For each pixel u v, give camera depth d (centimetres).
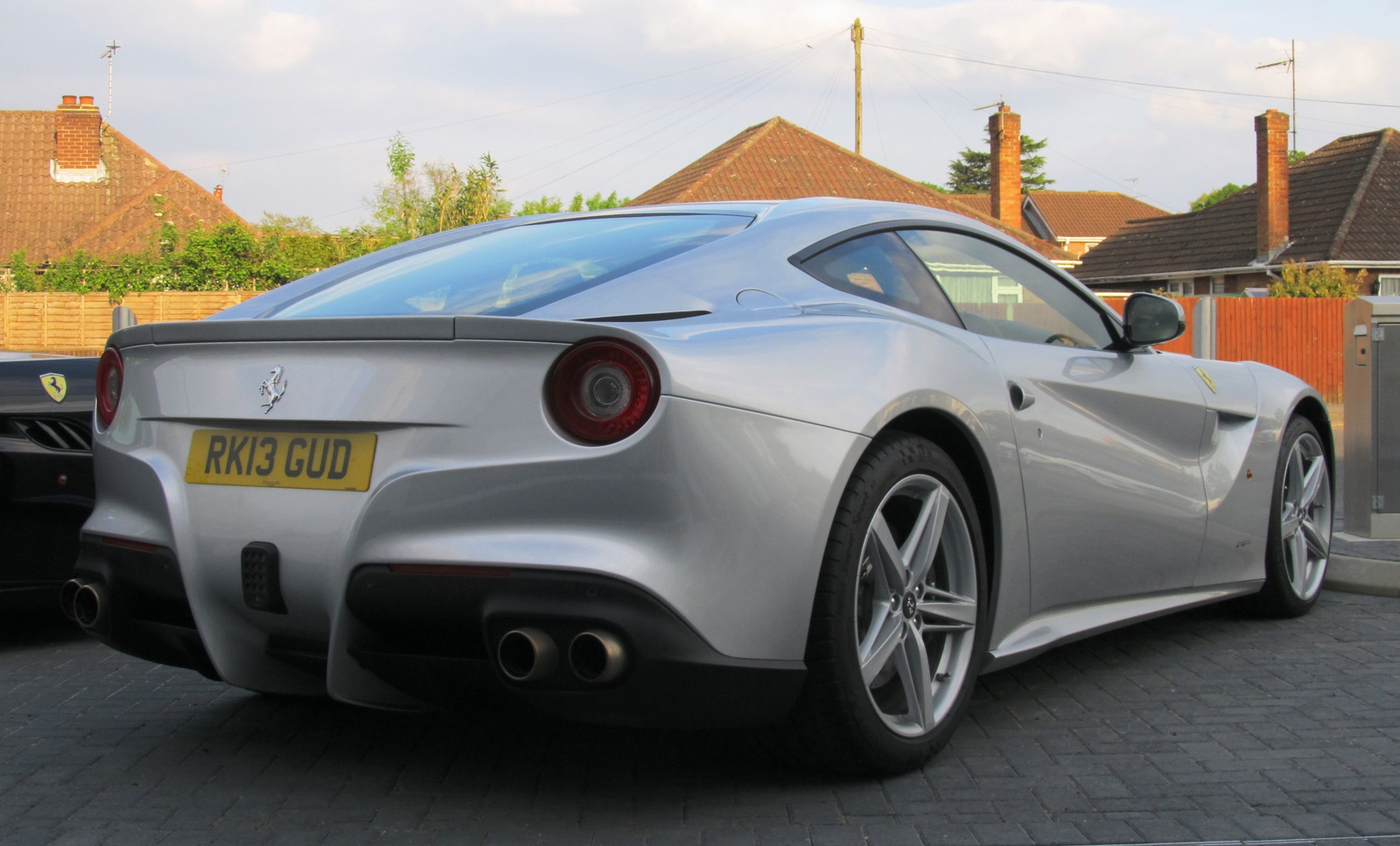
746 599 212
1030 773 253
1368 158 2895
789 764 252
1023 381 285
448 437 214
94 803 242
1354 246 2633
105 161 3512
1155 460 330
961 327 288
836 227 283
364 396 221
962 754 266
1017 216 3459
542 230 304
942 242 307
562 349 208
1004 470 271
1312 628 390
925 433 266
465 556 207
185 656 252
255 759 269
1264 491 379
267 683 251
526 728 289
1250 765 258
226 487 235
